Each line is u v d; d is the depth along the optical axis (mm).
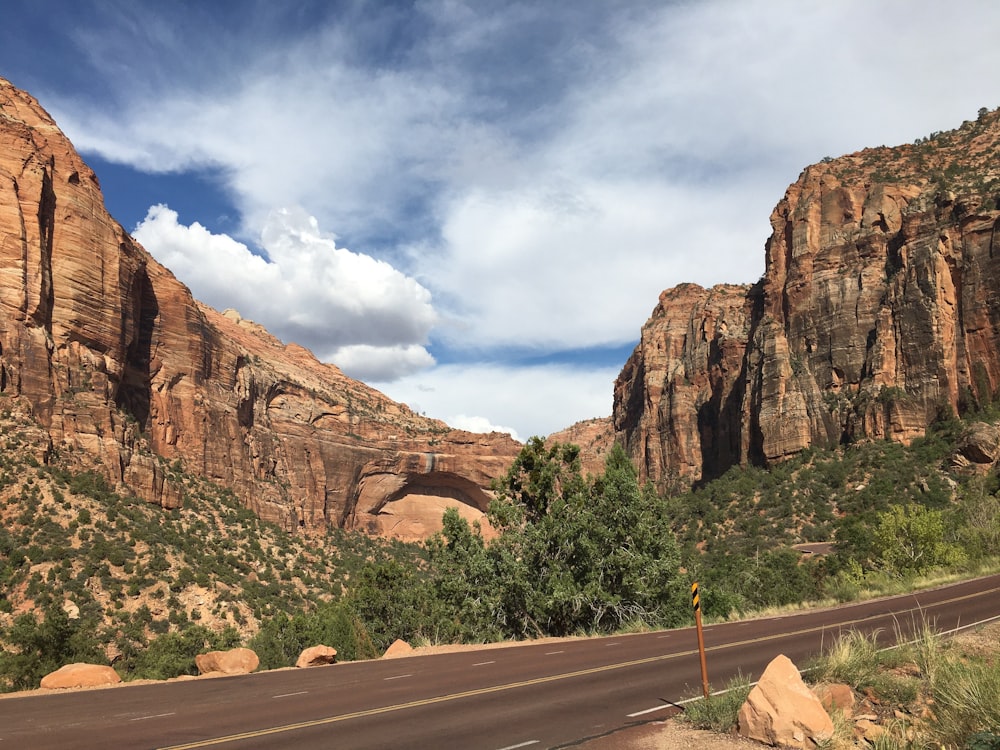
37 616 51000
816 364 140625
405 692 13391
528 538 35031
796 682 8953
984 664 10375
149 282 102125
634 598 33938
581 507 35562
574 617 33281
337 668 19156
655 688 12352
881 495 102062
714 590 39062
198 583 65938
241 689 15211
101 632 51875
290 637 39719
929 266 125250
